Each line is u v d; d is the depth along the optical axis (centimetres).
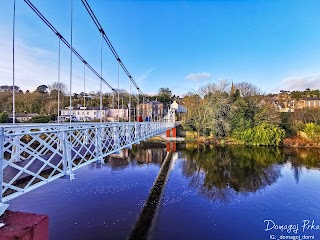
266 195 1273
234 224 943
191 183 1501
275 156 2344
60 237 810
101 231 859
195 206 1120
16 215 316
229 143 3152
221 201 1188
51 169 523
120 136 855
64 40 747
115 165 1980
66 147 454
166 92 7200
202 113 3400
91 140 651
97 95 3094
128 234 844
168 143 3195
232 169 1855
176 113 4900
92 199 1173
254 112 3338
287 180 1544
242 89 4266
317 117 3281
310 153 2475
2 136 297
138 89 2345
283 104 5194
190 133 3512
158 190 1348
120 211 1041
